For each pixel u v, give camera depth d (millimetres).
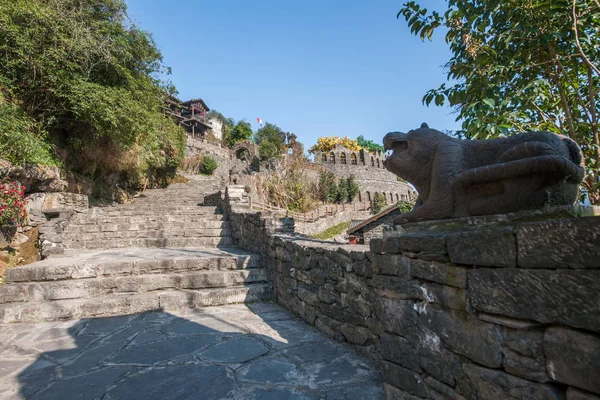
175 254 5164
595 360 847
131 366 2326
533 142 1221
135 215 8039
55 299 3676
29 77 6133
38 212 5738
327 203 23500
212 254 5102
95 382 2100
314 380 2068
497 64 2561
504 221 1223
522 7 2377
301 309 3336
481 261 1171
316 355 2443
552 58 2455
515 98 2400
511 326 1070
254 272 4309
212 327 3119
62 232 5941
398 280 1600
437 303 1378
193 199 11664
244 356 2453
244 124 36594
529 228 1022
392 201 31547
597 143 2385
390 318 1656
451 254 1299
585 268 869
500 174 1244
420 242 1454
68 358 2482
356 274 2471
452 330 1300
